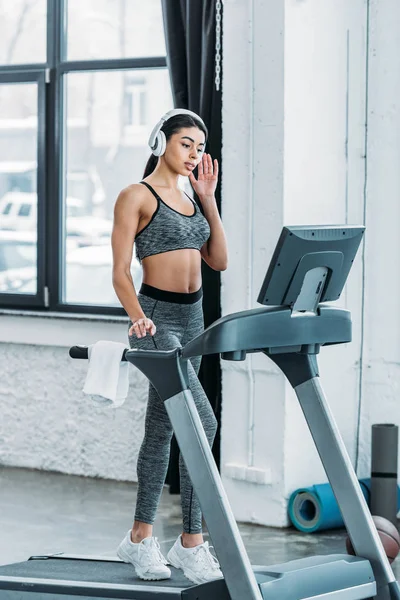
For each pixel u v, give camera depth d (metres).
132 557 3.96
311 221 5.49
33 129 6.72
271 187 5.38
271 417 5.44
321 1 5.48
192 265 4.00
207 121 5.78
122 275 3.92
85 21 6.53
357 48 5.68
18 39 6.73
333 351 5.67
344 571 3.35
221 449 5.64
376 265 5.73
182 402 3.28
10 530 5.33
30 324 6.66
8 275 6.90
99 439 6.55
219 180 5.77
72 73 6.59
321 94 5.50
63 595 3.78
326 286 3.32
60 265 6.69
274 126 5.35
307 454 5.52
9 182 6.84
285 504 5.41
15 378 6.81
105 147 6.52
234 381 5.57
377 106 5.68
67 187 6.66
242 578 3.15
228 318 3.17
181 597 3.37
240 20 5.47
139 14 6.36
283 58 5.31
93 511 5.74
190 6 5.79
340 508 3.47
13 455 6.84
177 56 5.91
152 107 6.36
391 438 5.38
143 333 3.71
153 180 4.03
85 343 6.48
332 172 5.59
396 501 5.41
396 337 5.68
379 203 5.71
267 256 5.41
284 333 3.26
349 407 5.77
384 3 5.63
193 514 3.99
